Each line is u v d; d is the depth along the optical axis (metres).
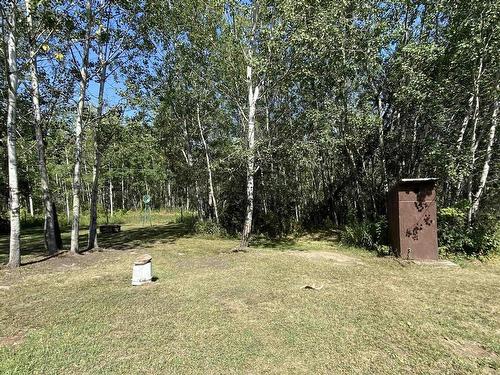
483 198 10.30
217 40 11.85
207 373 3.24
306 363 3.43
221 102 15.41
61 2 8.40
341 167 15.23
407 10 10.75
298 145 10.80
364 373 3.26
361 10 10.43
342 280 6.61
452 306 5.10
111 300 5.38
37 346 3.81
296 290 5.89
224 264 8.22
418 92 9.45
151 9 10.60
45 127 10.50
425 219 8.69
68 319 4.60
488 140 9.52
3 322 4.54
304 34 9.32
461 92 9.62
